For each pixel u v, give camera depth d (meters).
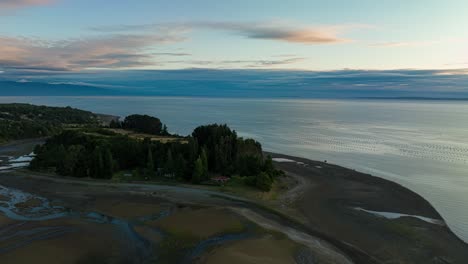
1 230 58.25
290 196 77.25
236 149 99.69
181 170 89.69
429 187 86.31
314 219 63.72
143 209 68.56
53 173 95.44
